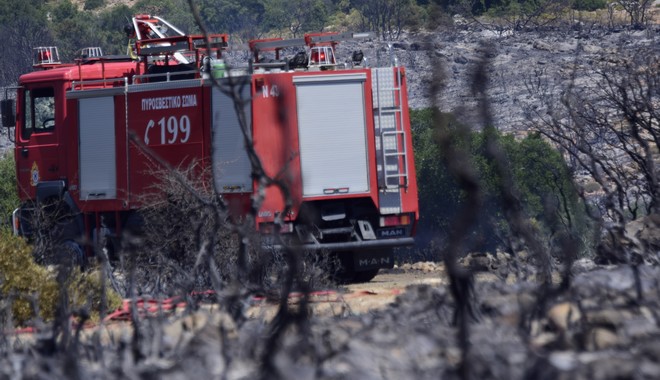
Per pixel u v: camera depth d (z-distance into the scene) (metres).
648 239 29.50
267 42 41.53
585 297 19.64
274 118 38.03
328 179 39.09
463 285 16.94
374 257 39.66
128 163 41.47
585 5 189.75
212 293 26.39
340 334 17.52
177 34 47.66
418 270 46.72
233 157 38.06
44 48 48.38
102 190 42.44
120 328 21.61
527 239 22.56
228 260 29.30
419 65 118.06
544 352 15.52
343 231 39.44
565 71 109.50
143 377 15.63
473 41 129.88
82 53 48.75
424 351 16.00
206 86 38.91
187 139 39.31
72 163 43.72
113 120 42.16
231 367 15.82
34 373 16.48
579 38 136.75
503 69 113.06
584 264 28.30
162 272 30.34
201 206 31.19
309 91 39.03
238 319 20.44
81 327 18.97
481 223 32.84
